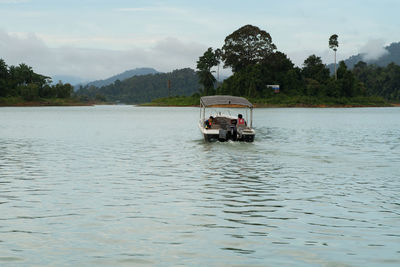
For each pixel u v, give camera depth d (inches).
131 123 2271.2
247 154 923.4
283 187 569.9
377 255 320.2
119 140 1256.2
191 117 3152.1
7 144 1135.0
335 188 564.1
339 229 382.9
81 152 956.6
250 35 7332.7
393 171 701.9
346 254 322.3
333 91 7130.9
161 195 518.3
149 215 427.8
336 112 4458.7
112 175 657.6
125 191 539.2
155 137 1364.4
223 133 1120.2
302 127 1905.8
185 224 398.0
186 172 689.0
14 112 4461.1
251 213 437.1
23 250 330.0
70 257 316.2
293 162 805.2
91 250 330.6
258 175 663.8
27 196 510.0
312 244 344.2
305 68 7662.4
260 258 315.0
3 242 347.6
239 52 7362.2
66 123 2253.9
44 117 3102.9
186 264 304.0
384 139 1294.3
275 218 418.6
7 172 684.1
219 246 339.9
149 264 303.9
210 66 7416.3
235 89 6919.3
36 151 974.4
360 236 363.3
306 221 408.2
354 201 490.3
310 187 570.3
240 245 342.0
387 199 500.1
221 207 461.1
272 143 1157.1
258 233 371.9
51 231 375.6
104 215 426.9
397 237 360.5
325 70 7514.8
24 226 390.0
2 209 448.8
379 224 398.0
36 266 299.7
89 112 4598.9
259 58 7273.6
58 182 598.5
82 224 396.5
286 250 331.0
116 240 353.1
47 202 479.5
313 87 7037.4
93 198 500.7
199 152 955.3
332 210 448.8
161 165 764.0
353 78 7632.9
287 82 7047.2
